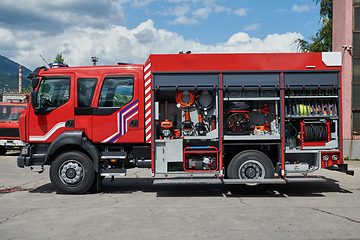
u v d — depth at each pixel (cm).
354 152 1339
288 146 721
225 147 731
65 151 724
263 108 734
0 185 841
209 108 728
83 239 433
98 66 732
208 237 438
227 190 777
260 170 712
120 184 865
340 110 717
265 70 705
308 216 540
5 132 1541
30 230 471
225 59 707
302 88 708
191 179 699
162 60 708
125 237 439
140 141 721
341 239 430
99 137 722
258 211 574
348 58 1335
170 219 525
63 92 734
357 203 637
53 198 687
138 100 720
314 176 723
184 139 715
